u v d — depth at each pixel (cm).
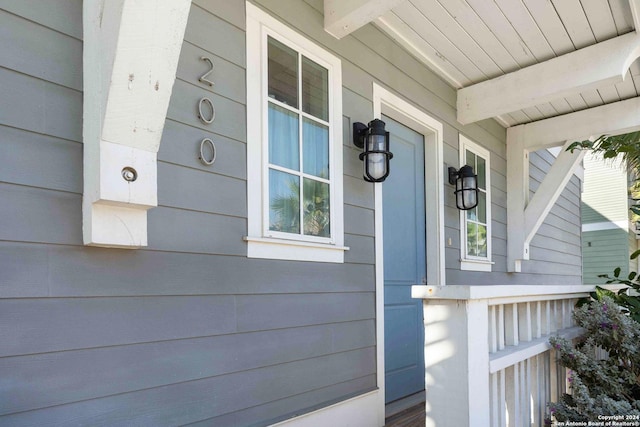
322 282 234
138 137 139
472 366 135
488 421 140
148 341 157
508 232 476
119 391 148
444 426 137
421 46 319
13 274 127
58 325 135
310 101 243
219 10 192
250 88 203
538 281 556
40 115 135
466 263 383
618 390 189
